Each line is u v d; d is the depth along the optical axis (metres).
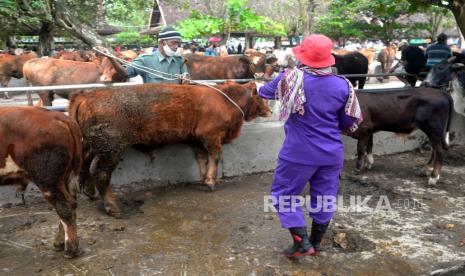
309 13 16.89
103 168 4.65
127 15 22.72
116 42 32.03
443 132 5.76
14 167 3.54
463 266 3.72
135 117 4.71
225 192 5.49
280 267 3.68
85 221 4.55
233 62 9.87
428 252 3.97
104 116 4.54
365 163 6.49
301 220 3.60
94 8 17.78
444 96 5.78
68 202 3.67
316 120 3.34
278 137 6.35
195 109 5.06
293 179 3.50
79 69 8.84
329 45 3.31
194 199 5.24
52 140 3.49
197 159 5.72
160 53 5.61
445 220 4.71
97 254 3.86
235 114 5.33
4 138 3.45
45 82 8.80
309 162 3.40
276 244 4.10
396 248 4.04
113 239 4.16
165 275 3.55
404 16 22.77
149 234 4.29
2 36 19.94
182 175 5.76
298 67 3.39
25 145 3.45
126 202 5.11
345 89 3.35
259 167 6.31
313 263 3.76
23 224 4.44
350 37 23.91
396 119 5.89
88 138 4.59
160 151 5.55
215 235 4.29
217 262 3.76
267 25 14.98
